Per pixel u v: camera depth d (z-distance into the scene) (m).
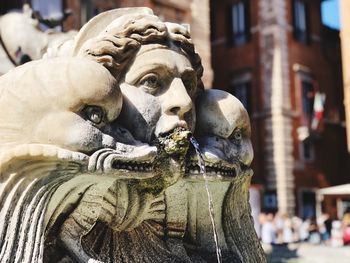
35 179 1.84
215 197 2.24
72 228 2.02
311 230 16.94
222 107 2.21
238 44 26.64
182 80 2.12
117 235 2.18
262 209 23.17
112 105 1.90
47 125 1.83
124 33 2.06
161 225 2.30
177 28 2.16
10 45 3.64
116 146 1.88
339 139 26.84
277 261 7.16
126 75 2.06
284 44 25.31
